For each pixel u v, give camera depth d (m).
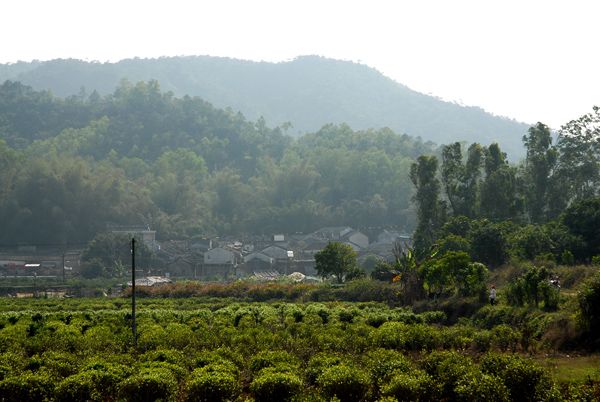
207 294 61.78
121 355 24.91
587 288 28.70
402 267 50.31
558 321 30.38
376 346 26.86
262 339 28.08
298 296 57.94
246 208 150.62
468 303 40.88
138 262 103.06
